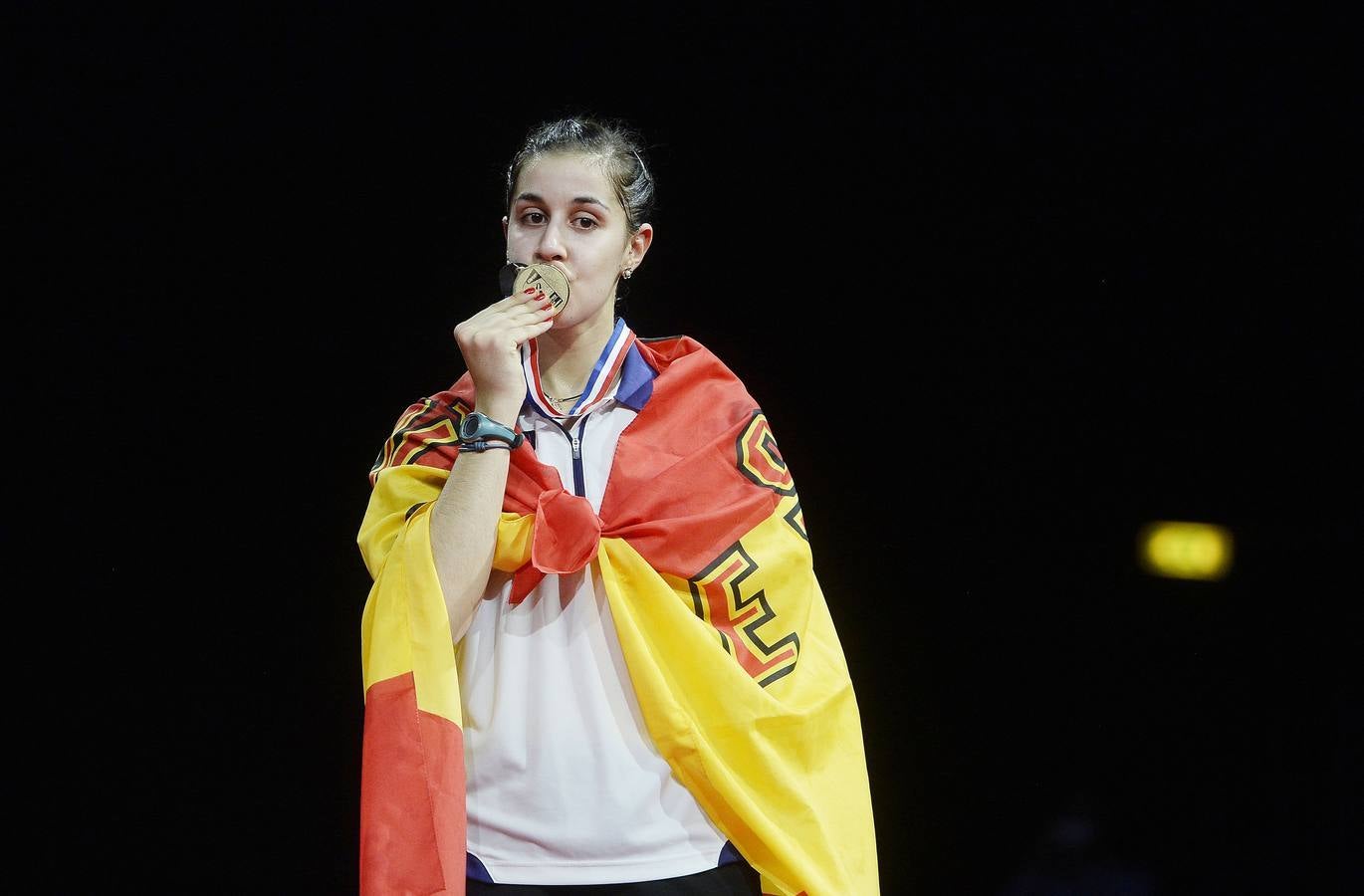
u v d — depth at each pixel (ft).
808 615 24.95
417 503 23.44
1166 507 43.06
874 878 23.67
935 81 41.83
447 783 21.20
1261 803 41.45
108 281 42.47
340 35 40.68
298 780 41.37
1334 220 41.47
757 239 43.19
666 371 25.45
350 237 42.22
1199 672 42.42
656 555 23.39
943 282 43.50
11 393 42.37
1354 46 39.78
